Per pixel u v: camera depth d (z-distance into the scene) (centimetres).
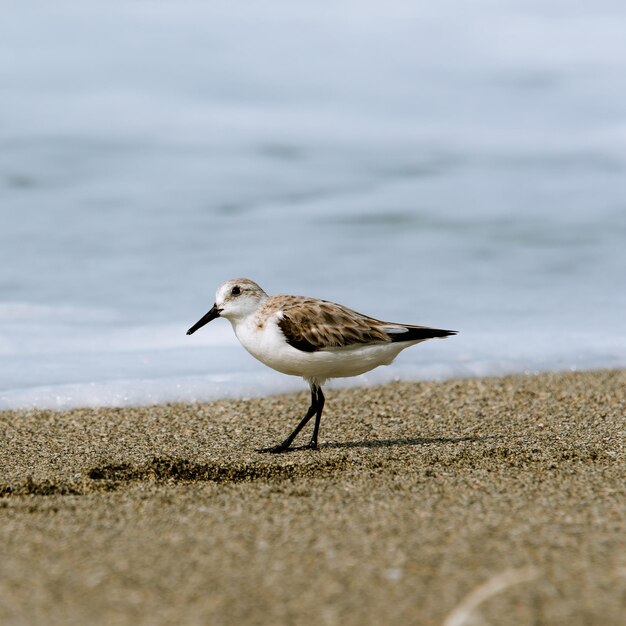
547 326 1481
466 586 617
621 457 955
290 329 1005
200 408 1165
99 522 738
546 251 1830
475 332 1452
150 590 614
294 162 2338
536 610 584
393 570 639
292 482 869
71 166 2256
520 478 865
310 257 1789
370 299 1581
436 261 1778
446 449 995
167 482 915
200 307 1552
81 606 593
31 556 667
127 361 1319
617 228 1952
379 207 2064
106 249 1808
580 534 702
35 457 980
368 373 1297
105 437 1054
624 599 597
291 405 1188
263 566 647
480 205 2083
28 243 1825
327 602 598
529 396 1212
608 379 1280
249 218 2005
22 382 1227
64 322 1466
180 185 2175
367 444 1029
